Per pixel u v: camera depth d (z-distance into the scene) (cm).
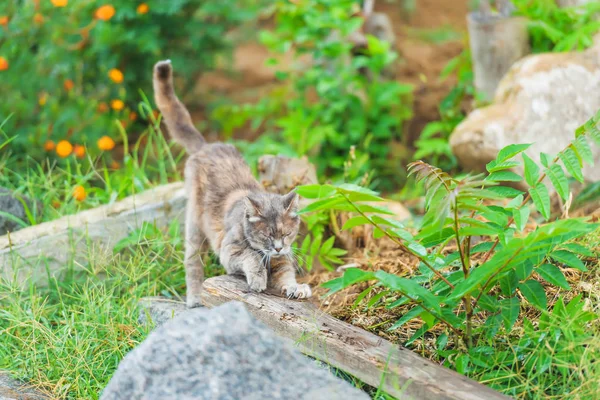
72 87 769
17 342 471
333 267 548
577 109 634
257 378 326
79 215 566
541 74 641
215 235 505
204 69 880
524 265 379
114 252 538
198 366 327
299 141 785
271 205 468
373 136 816
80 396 420
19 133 720
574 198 582
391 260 516
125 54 814
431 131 780
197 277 512
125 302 483
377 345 372
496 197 346
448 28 1027
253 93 961
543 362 368
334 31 824
